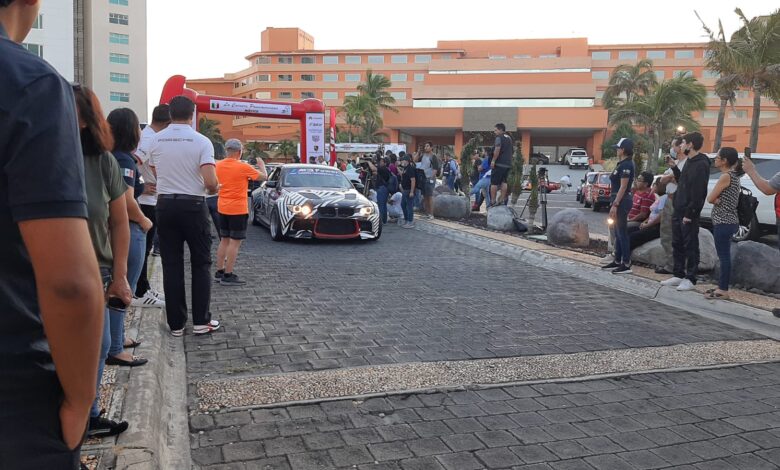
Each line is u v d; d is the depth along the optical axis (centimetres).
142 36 7525
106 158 291
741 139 5116
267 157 6731
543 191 1243
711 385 440
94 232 276
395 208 1515
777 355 511
